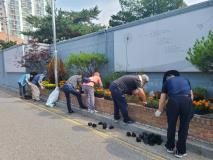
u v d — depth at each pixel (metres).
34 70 17.27
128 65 10.70
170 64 8.77
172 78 5.50
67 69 14.52
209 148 5.20
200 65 6.21
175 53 8.58
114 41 11.52
